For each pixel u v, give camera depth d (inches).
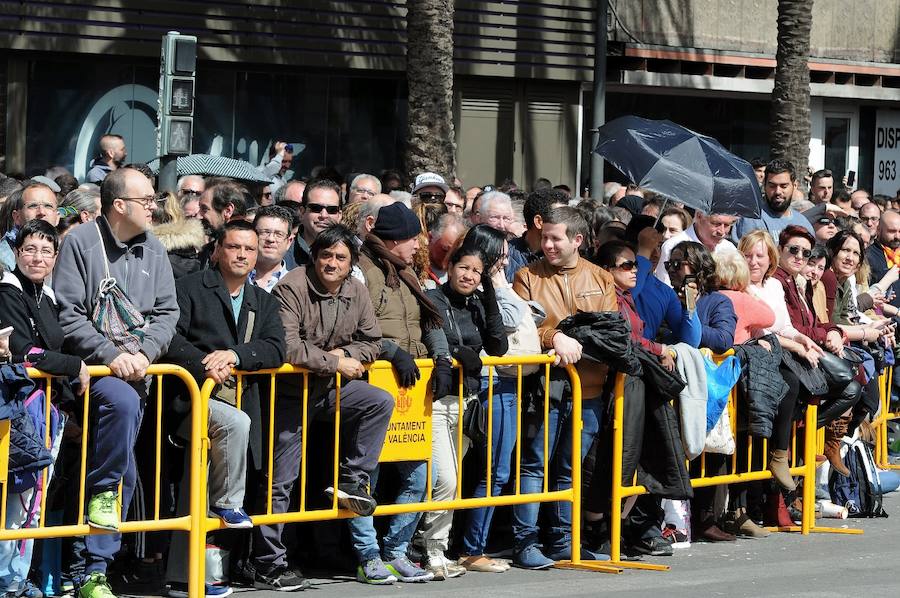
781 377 471.2
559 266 430.0
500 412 409.7
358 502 377.4
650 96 1135.0
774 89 995.3
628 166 528.1
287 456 374.9
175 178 608.4
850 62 1215.6
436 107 855.7
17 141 847.1
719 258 477.1
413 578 394.9
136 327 351.9
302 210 464.4
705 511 479.2
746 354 467.8
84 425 341.4
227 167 615.8
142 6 871.1
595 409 427.8
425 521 406.3
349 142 969.5
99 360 348.2
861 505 541.3
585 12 1050.1
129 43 867.4
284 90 941.8
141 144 889.5
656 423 433.1
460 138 1015.6
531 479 418.6
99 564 351.9
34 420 336.2
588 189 928.9
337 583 391.9
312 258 378.9
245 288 370.0
